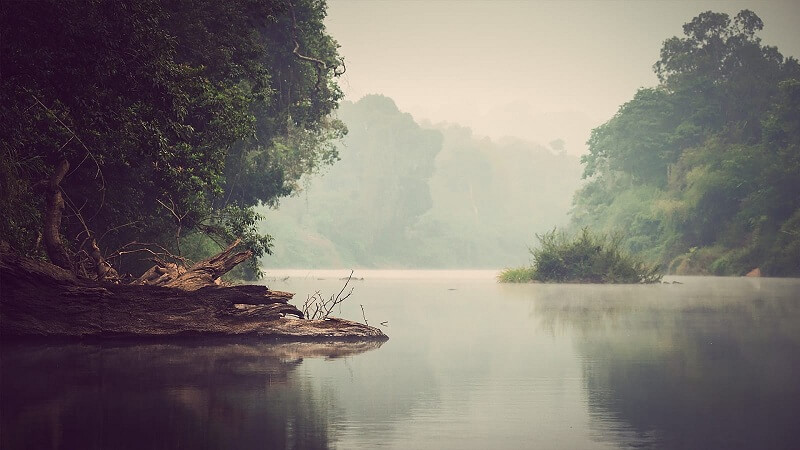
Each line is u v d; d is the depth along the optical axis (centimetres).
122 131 2114
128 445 785
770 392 1113
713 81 10731
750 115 10350
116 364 1426
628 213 9906
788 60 11075
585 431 862
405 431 860
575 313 2734
